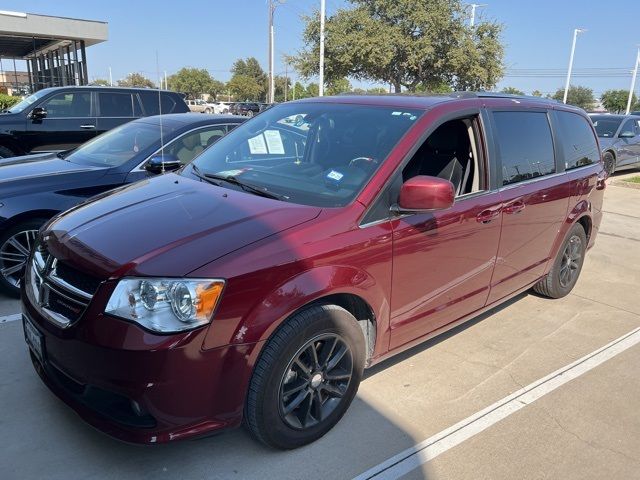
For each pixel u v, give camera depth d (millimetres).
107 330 2322
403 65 29641
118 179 4961
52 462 2672
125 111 10188
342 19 29734
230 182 3342
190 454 2779
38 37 25281
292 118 3822
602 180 5266
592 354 4113
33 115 9258
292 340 2570
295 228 2670
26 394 3209
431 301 3373
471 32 30109
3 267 4484
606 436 3119
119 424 2432
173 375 2305
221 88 83000
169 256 2428
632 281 5941
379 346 3117
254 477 2646
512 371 3799
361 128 3422
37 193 4547
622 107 70000
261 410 2570
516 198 3900
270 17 36375
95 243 2639
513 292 4320
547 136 4469
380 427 3086
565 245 4875
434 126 3332
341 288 2725
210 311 2342
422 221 3139
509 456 2910
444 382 3604
